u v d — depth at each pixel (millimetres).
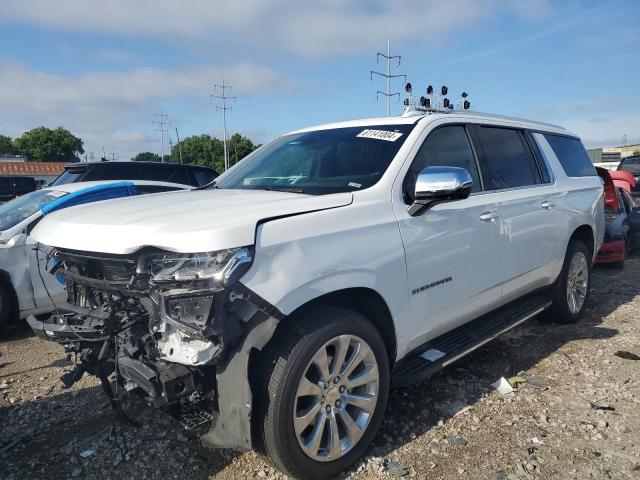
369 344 2803
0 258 5242
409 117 3645
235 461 2920
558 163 4945
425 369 3211
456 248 3408
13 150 98000
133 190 6637
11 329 5633
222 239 2236
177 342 2312
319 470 2627
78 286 2875
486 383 3871
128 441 3133
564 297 4977
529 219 4203
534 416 3371
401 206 3100
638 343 4652
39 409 3590
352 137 3623
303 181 3367
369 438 2854
